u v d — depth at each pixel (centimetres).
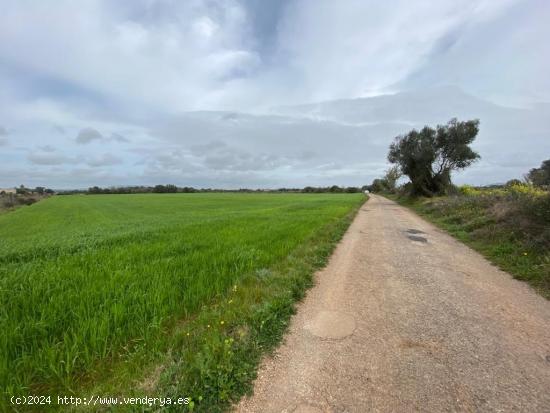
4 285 461
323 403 244
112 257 652
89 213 3259
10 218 3106
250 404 244
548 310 439
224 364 282
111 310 358
